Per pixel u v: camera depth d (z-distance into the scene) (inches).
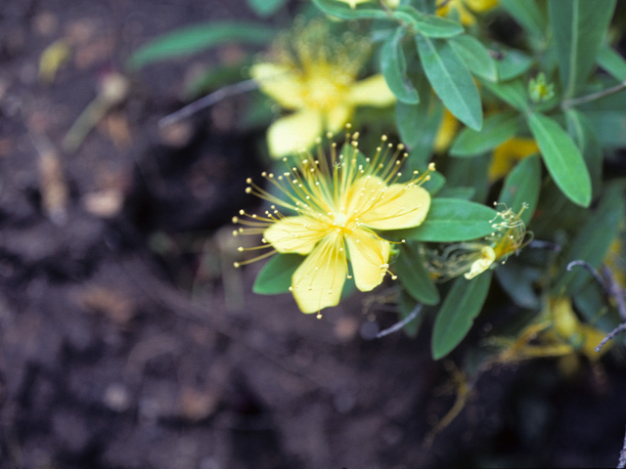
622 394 16.2
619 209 11.2
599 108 11.3
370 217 10.0
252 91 14.3
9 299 14.2
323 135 12.8
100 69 14.8
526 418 16.1
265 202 14.6
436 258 10.6
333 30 13.0
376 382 14.8
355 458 14.7
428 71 10.2
